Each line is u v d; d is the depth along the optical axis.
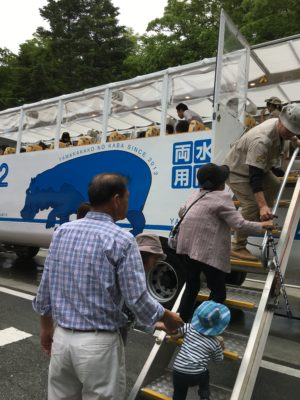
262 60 6.43
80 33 29.89
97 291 2.04
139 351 4.44
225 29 4.89
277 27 14.06
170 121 6.46
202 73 6.09
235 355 2.90
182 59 19.45
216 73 4.75
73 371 2.11
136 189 5.98
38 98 26.17
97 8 31.16
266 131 3.77
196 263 3.35
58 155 7.37
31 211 7.81
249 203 4.00
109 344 2.04
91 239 2.10
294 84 7.09
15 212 8.16
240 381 2.65
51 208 7.40
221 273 3.30
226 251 3.31
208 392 2.71
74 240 2.14
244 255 3.83
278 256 3.29
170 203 5.59
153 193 5.78
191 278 3.39
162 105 6.09
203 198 3.38
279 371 4.05
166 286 5.58
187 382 2.67
